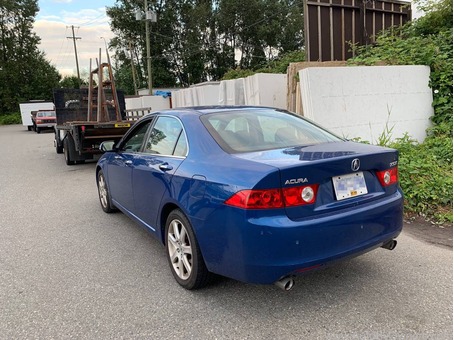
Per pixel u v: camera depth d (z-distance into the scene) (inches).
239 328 105.3
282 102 336.8
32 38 1974.7
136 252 162.6
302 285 127.5
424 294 119.1
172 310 115.3
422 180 203.9
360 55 361.7
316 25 386.6
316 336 100.5
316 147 121.4
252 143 123.5
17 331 107.5
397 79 289.9
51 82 1991.9
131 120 416.2
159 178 135.0
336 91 264.4
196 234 115.2
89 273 143.2
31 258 159.2
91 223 204.7
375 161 114.8
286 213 98.4
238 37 1839.3
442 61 303.9
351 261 143.7
